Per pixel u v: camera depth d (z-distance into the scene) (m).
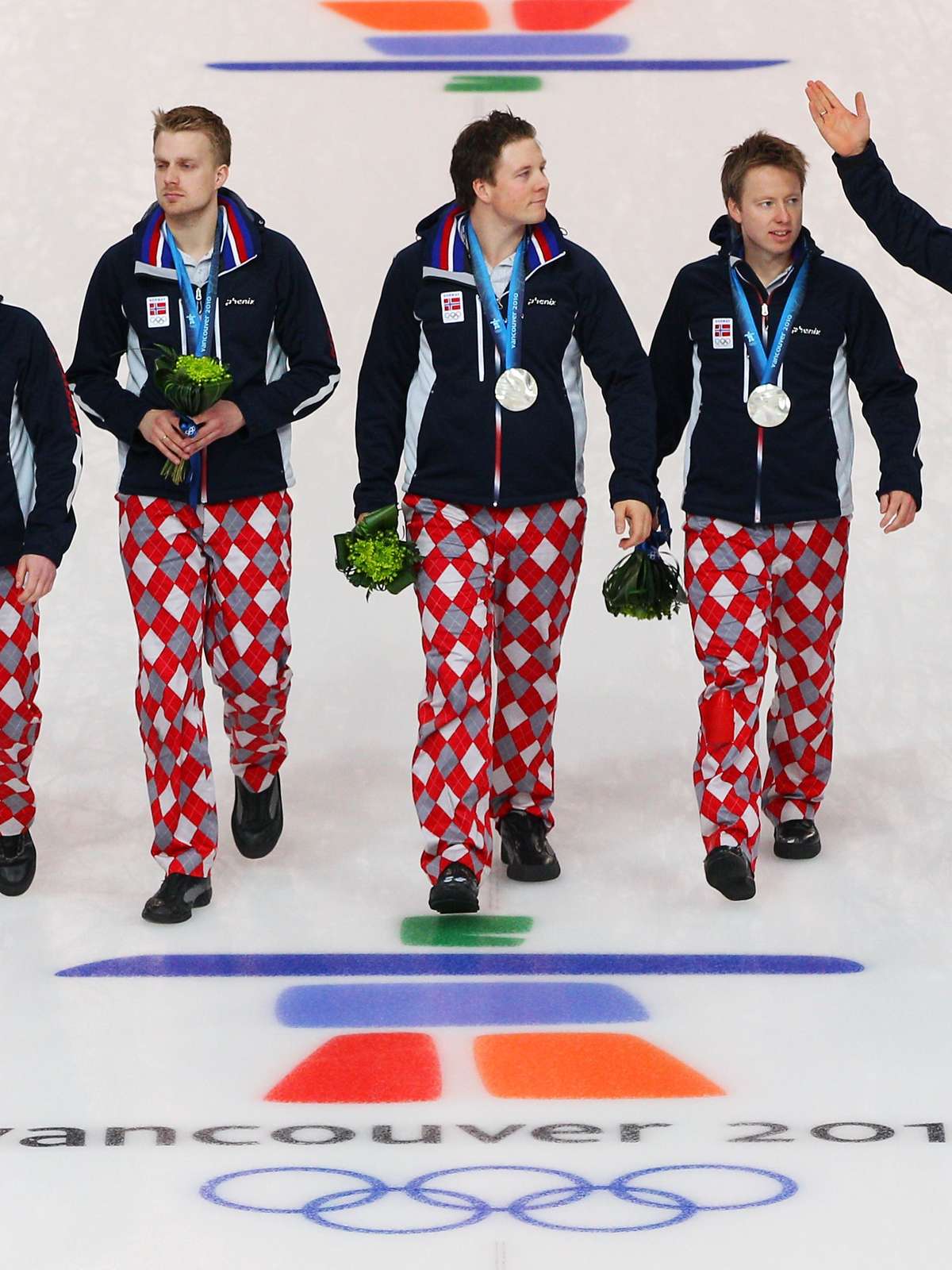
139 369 19.16
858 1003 16.78
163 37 35.69
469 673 18.64
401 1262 12.17
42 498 18.70
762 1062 15.52
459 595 18.81
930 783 23.34
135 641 28.05
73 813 22.62
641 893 19.88
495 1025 16.39
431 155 33.81
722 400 19.22
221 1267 12.13
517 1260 12.20
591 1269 12.07
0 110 34.38
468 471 18.95
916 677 26.44
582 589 29.41
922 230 18.77
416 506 19.22
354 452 31.50
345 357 31.77
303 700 26.19
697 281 19.33
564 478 19.20
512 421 18.86
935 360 32.06
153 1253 12.30
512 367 18.80
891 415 19.62
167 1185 13.29
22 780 19.81
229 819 22.39
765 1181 13.31
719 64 35.00
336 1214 12.84
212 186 18.75
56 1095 14.89
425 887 20.23
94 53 35.34
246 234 19.02
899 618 28.02
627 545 18.67
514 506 19.05
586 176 33.44
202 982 17.48
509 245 18.94
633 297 31.50
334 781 23.64
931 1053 15.66
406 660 27.58
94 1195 13.14
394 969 17.80
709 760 18.95
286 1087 15.05
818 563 19.72
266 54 35.47
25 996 17.09
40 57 35.22
